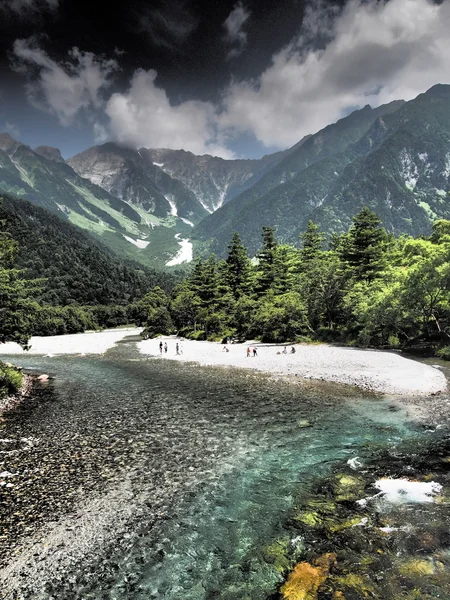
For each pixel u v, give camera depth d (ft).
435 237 193.26
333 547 28.37
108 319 456.04
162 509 35.19
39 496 37.73
